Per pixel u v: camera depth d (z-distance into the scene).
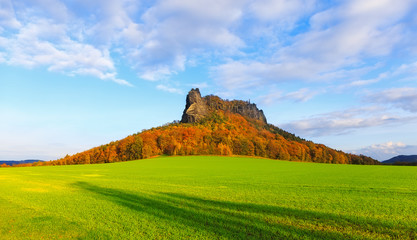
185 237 12.64
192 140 153.38
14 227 14.45
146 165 84.31
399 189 27.67
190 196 23.62
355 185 31.30
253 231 13.39
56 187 31.08
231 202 20.53
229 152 140.62
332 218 15.61
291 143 180.00
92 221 15.53
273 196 23.42
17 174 54.56
